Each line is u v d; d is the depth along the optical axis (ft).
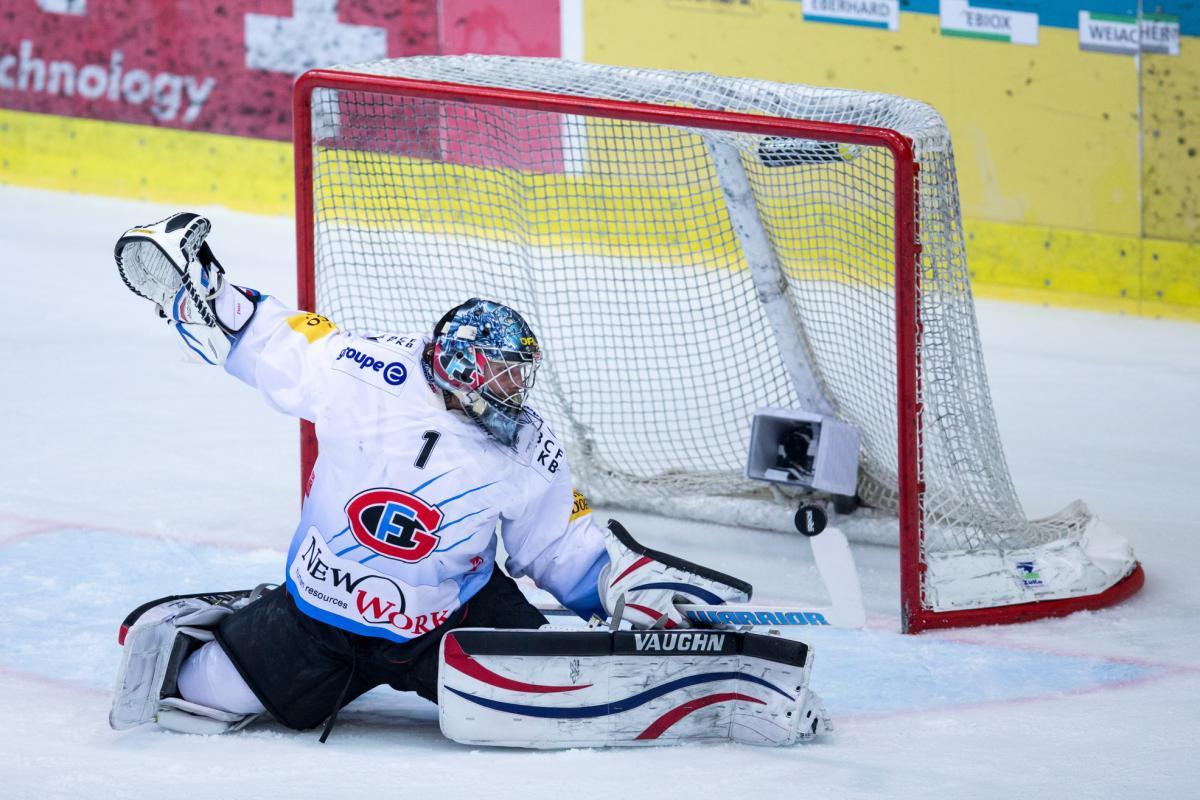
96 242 107.96
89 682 41.98
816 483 56.80
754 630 40.65
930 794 34.68
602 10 108.17
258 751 36.83
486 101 52.85
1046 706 42.11
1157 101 97.30
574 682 37.19
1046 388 83.56
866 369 57.16
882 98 52.03
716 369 69.62
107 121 120.26
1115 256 100.48
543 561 38.70
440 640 37.73
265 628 37.73
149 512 58.70
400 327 60.39
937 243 49.57
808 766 36.50
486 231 62.13
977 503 52.08
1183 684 43.96
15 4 120.26
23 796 32.99
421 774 35.14
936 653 46.83
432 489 36.65
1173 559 56.49
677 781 34.99
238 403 75.61
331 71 54.34
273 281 98.89
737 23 105.50
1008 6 99.30
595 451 62.64
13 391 75.41
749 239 57.00
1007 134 101.35
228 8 115.44
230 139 117.70
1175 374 86.48
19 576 50.96
